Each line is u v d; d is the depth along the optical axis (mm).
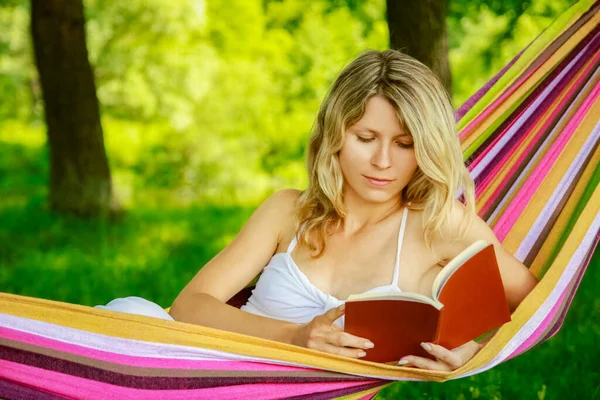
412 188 3268
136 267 8891
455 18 10078
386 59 3064
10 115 18797
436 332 2580
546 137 3949
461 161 3172
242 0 15969
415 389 4863
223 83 16188
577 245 3234
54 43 11062
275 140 16234
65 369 2574
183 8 16016
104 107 16516
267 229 3441
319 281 3301
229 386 2723
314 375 2789
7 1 17406
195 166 16078
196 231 11406
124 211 11602
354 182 3127
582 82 4000
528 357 5348
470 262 2656
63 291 7883
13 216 11305
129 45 16328
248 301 3490
